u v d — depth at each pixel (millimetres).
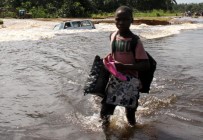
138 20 21391
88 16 35844
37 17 34094
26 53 7688
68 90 4293
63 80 4840
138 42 2727
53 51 8000
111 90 2812
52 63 6258
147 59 2719
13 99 3912
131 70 2775
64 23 15383
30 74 5281
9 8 37875
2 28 16797
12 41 10578
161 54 7453
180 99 3850
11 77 5066
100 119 3016
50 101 3824
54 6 38094
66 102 3781
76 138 2717
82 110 3484
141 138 2717
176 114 3326
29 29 15914
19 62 6406
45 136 2762
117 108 3447
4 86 4516
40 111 3467
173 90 4234
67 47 8789
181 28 17828
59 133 2832
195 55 7266
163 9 60219
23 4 38719
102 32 14227
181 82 4660
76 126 3004
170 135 2783
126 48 2746
